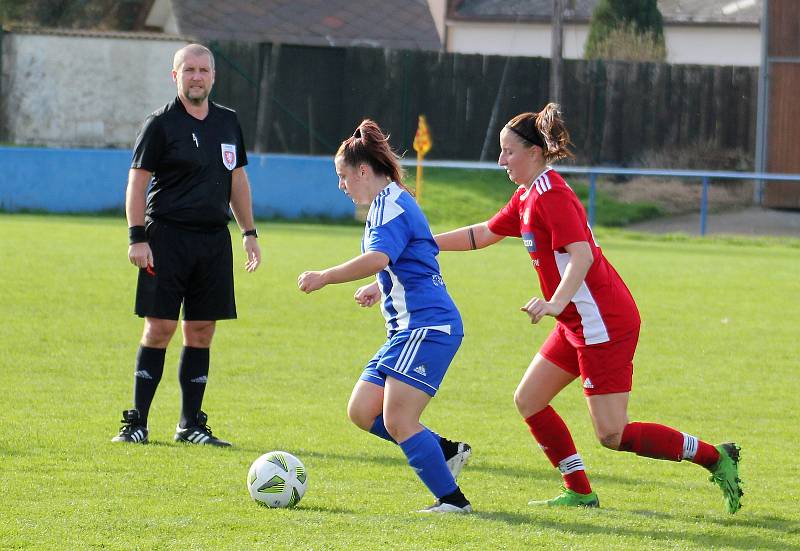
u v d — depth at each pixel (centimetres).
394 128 11394
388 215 1802
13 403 2794
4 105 11119
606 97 11456
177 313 2442
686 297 5300
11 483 2006
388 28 13538
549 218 1888
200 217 2434
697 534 1786
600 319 1884
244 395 3033
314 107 11219
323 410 2859
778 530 1836
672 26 13562
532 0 14225
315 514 1841
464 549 1633
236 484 2055
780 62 10125
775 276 6175
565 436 1992
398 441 1861
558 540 1705
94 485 2011
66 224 7669
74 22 15175
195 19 12938
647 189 10412
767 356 3866
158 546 1620
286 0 13488
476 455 2419
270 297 4891
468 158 11531
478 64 11431
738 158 11375
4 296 4622
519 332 4241
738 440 2659
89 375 3219
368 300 1881
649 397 3169
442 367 1839
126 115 11406
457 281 5659
